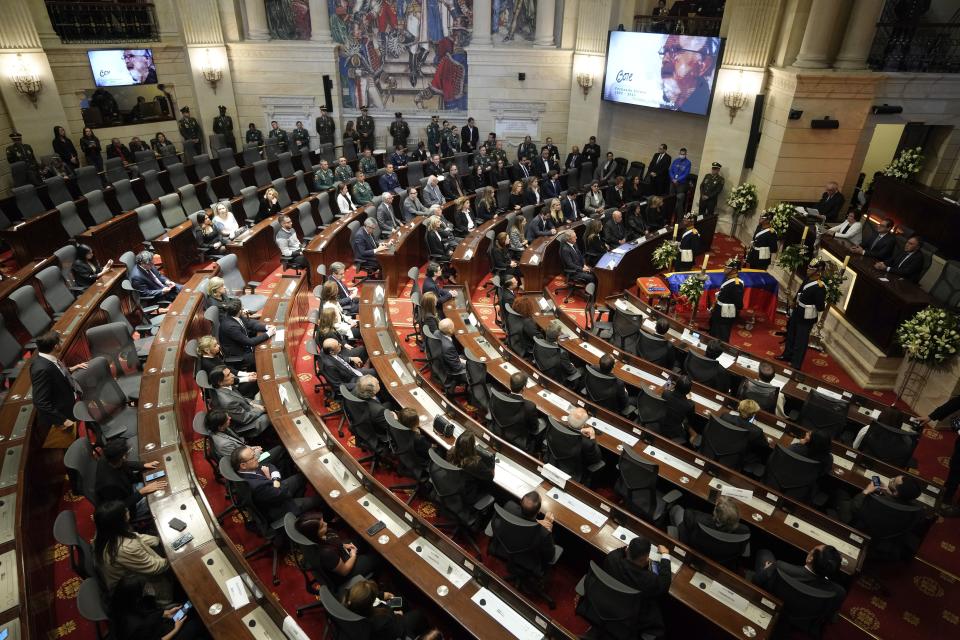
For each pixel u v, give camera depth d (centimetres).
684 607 523
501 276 1141
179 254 1208
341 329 954
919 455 874
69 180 1391
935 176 1479
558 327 907
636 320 973
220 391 741
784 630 542
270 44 1925
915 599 658
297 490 680
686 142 1808
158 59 1828
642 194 1706
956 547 727
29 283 982
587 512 611
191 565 522
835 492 696
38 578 557
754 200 1510
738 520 564
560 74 1970
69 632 565
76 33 1662
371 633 461
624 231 1489
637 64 1736
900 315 967
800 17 1384
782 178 1469
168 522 562
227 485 668
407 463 712
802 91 1361
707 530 566
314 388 949
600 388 808
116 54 1723
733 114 1577
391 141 2069
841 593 525
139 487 634
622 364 911
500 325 1134
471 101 2019
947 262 999
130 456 698
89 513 700
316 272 1233
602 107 1923
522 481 649
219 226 1302
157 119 1877
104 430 727
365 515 590
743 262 1381
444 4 1895
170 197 1360
